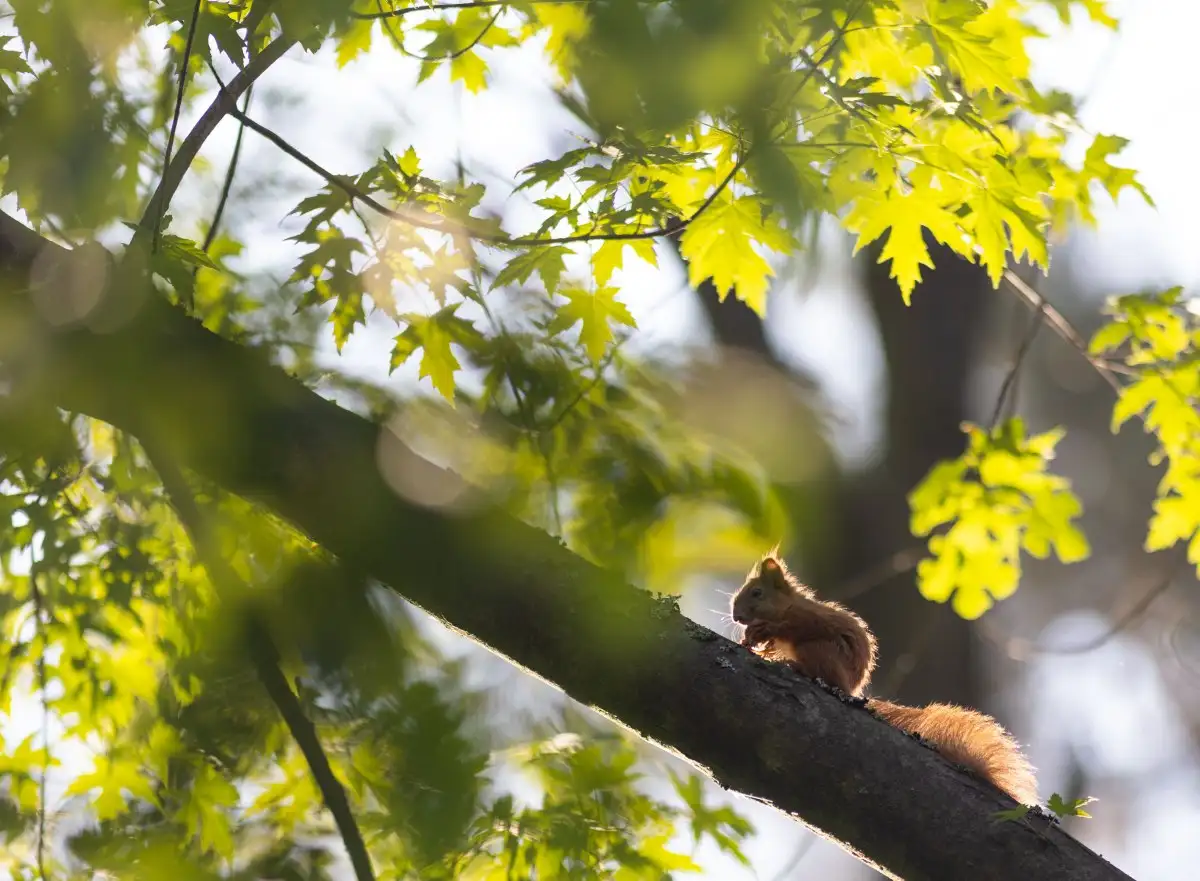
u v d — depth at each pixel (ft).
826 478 52.29
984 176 25.82
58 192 23.63
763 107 18.60
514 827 25.61
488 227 23.72
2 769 26.81
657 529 25.55
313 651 20.89
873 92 23.41
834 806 20.35
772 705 20.62
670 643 20.93
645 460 24.91
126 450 25.18
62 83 23.38
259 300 24.82
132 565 25.61
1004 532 34.63
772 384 31.71
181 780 26.20
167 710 25.93
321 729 24.71
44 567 25.20
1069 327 33.58
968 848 19.94
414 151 24.99
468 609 21.08
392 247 23.68
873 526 58.59
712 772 20.95
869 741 20.51
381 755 22.89
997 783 21.59
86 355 19.54
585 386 25.05
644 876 26.35
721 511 26.03
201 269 26.17
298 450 20.67
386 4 24.67
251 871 22.53
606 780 27.45
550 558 21.30
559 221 23.63
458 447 24.63
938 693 56.95
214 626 21.52
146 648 28.09
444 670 21.89
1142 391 32.45
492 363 24.29
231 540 24.14
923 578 35.29
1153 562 79.51
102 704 27.43
